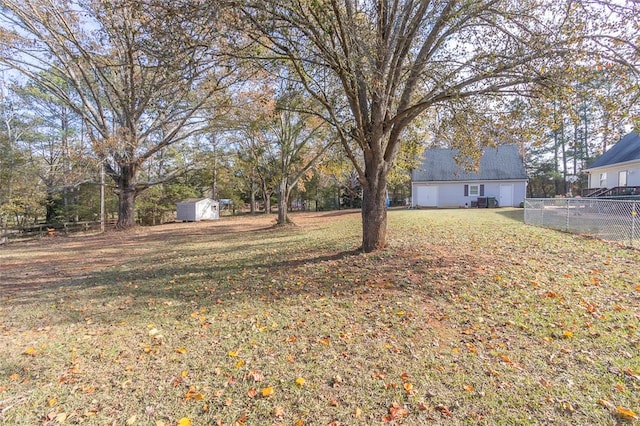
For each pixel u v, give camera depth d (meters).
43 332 4.57
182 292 6.22
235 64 7.22
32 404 2.89
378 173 8.01
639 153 17.42
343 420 2.54
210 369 3.35
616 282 5.09
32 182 19.22
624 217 7.72
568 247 7.38
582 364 3.11
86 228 21.56
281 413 2.64
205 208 32.00
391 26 6.70
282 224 18.34
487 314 4.32
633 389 2.72
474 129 8.12
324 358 3.45
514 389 2.80
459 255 7.23
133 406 2.82
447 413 2.56
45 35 16.06
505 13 5.72
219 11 5.06
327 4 5.45
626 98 5.48
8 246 14.99
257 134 17.16
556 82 5.55
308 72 7.37
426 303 4.81
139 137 18.81
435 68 6.88
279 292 5.82
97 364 3.56
